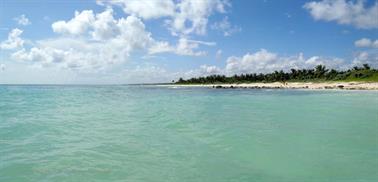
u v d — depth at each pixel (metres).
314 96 39.25
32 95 43.00
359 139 10.94
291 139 11.03
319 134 11.99
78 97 40.28
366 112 19.44
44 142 10.41
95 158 8.44
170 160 8.34
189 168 7.64
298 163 8.06
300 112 20.02
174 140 10.90
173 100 34.50
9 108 22.52
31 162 7.96
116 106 25.78
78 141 10.64
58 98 36.75
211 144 10.27
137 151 9.27
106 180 6.70
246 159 8.47
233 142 10.58
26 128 13.28
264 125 14.33
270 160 8.35
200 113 19.83
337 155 8.81
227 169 7.57
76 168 7.52
